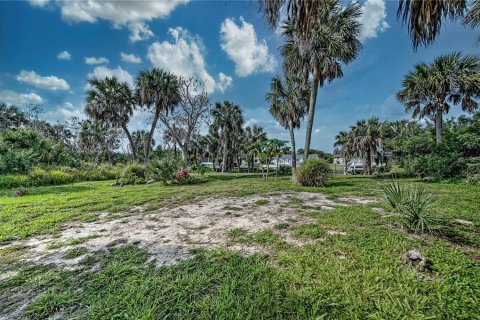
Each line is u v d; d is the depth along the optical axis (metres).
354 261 2.41
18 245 3.14
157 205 5.73
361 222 3.88
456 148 11.21
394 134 27.16
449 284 1.96
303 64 10.11
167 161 12.05
